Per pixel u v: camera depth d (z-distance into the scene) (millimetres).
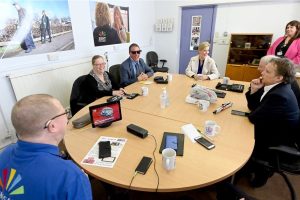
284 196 1659
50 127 699
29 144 672
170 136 1309
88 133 1383
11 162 676
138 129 1355
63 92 2900
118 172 1004
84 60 3201
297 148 1393
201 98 1903
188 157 1111
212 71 2943
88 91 2408
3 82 2244
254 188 1736
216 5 4270
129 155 1135
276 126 1447
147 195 1652
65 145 1240
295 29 2986
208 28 4551
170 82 2648
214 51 4617
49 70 2648
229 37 4324
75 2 2926
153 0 4781
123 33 4039
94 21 3311
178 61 5258
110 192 1521
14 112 655
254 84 1780
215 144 1231
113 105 1464
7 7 2152
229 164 1051
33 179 624
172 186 909
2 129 2312
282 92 1403
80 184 665
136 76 3041
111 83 2740
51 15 2619
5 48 2205
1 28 2137
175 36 4895
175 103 1918
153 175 978
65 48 2902
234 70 4004
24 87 2385
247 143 1239
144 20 4648
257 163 1440
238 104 1870
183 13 4746
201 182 932
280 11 3738
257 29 4023
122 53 4113
